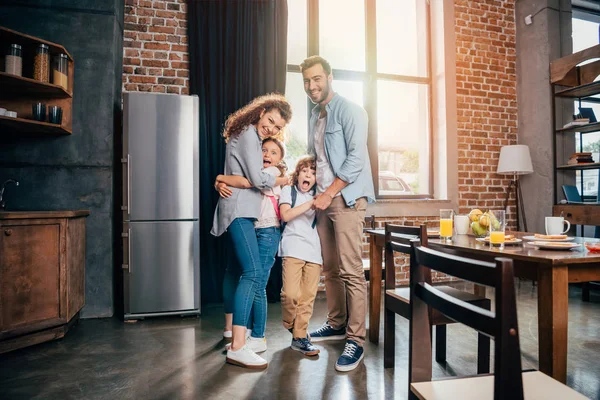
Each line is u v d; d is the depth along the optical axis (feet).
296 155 13.35
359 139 6.98
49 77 9.72
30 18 10.18
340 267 7.13
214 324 9.60
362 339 7.07
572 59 13.60
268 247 7.34
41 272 8.07
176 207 10.22
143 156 10.06
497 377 2.31
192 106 10.45
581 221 13.10
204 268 11.68
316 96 7.23
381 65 14.66
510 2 15.71
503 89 15.47
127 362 7.08
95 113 10.56
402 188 14.75
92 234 10.40
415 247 3.46
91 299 10.30
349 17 14.25
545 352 4.59
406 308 5.98
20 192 10.06
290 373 6.53
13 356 7.38
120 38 11.46
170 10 12.03
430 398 3.05
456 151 14.61
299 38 13.65
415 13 15.20
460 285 13.85
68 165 10.36
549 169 14.43
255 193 7.02
